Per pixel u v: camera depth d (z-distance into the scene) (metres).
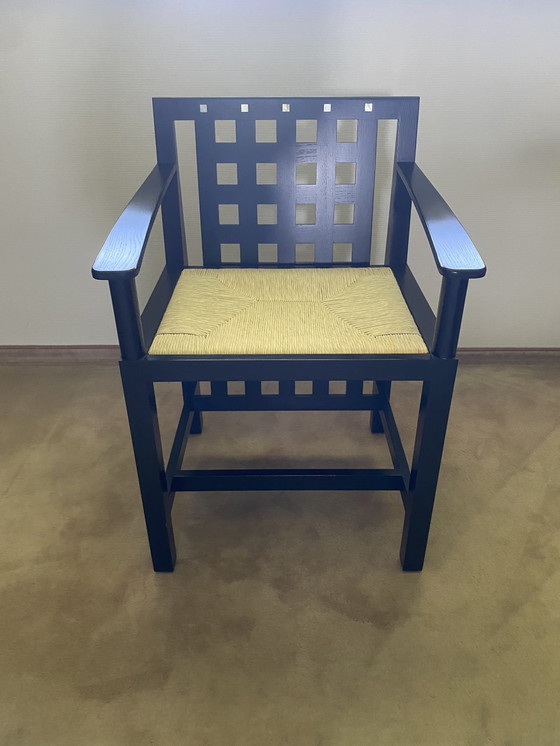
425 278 1.64
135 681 0.96
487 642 1.01
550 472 1.37
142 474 1.03
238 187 1.24
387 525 1.25
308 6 1.29
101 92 1.39
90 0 1.28
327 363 0.95
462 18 1.30
